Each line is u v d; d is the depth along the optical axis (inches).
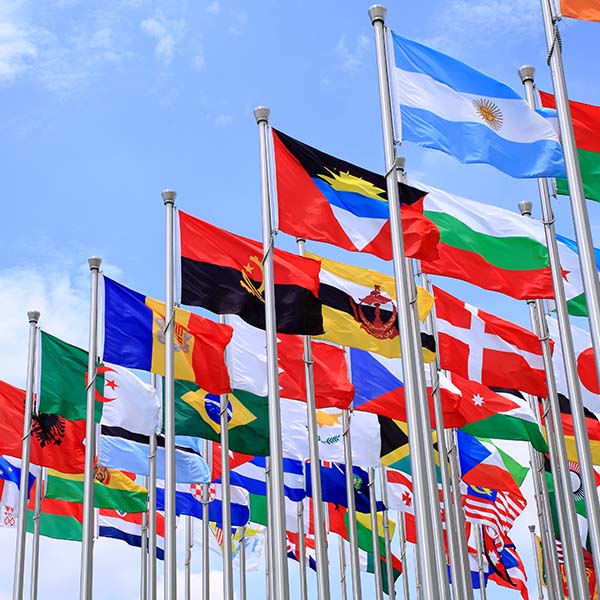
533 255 867.4
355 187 780.0
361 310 907.4
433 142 704.4
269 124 817.5
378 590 1241.4
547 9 652.1
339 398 973.8
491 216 870.4
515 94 745.6
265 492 1279.5
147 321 943.7
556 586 1241.4
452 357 957.8
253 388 1002.7
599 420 1111.0
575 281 960.9
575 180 596.1
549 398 945.5
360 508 1346.0
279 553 686.5
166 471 863.1
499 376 964.0
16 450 1068.5
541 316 954.7
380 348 899.4
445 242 846.5
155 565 1056.2
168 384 872.3
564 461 897.5
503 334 979.9
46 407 984.3
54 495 1149.1
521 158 731.4
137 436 1108.5
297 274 839.7
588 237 576.1
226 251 850.1
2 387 1088.8
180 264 832.3
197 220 852.6
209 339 932.0
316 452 887.7
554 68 636.1
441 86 724.7
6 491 1177.4
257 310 836.0
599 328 550.0
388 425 1122.0
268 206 781.9
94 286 984.3
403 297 627.8
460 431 1155.9
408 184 851.4
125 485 1173.1
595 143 731.4
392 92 708.7
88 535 881.5
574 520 850.1
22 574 989.8
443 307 969.5
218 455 1266.0
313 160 776.3
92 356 943.0
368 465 1115.3
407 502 1331.2
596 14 648.4
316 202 765.3
